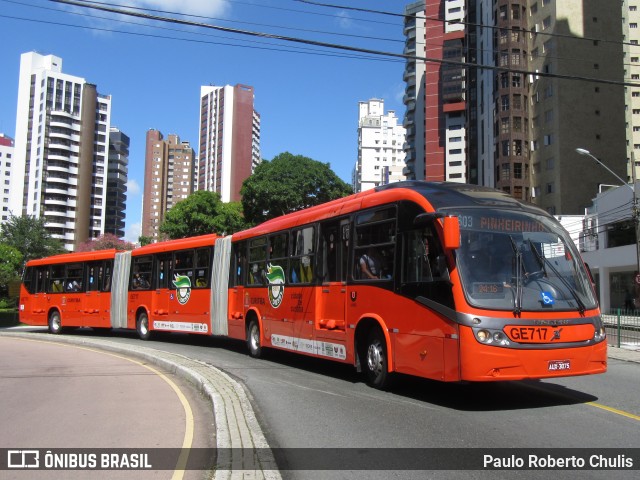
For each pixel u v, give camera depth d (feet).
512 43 203.62
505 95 203.10
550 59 194.80
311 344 35.76
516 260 24.64
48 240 180.04
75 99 392.88
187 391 31.35
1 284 135.33
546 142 196.03
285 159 166.40
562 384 31.89
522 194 199.82
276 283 41.16
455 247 23.12
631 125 265.13
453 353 23.70
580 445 19.27
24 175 387.14
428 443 19.65
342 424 22.59
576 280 25.57
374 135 515.91
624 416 23.61
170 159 547.49
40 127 382.01
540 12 201.46
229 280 49.96
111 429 22.77
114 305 66.13
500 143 202.69
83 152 394.11
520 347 23.04
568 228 153.07
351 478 16.35
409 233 27.32
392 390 29.66
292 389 30.37
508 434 20.67
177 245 58.13
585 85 191.42
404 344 27.12
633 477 16.19
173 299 57.62
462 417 23.45
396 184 30.68
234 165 497.05
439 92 295.48
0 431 22.82
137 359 46.88
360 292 30.83
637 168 263.29
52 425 23.71
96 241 255.09
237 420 22.74
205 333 52.49
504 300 23.65
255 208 167.32
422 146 319.88
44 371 40.37
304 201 167.32
